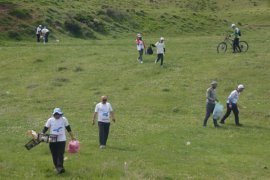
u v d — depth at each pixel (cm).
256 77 5181
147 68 5662
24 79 5434
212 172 2533
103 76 5447
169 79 5250
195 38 8006
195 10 11756
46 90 5028
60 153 2361
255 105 4397
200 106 4419
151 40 7831
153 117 4047
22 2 8925
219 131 3578
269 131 3634
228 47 6781
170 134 3438
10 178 2256
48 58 6247
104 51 6706
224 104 4416
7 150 2862
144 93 4825
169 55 6297
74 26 8281
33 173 2361
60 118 2378
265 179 2452
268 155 2961
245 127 3747
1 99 4712
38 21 8119
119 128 3606
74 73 5597
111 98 4703
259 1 12719
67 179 2273
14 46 7006
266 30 9638
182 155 2886
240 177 2461
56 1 9606
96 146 3025
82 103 4541
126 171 2430
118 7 10244
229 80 5144
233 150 3058
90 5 9975
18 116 4019
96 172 2397
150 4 11656
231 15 11231
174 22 9688
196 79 5222
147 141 3219
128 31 8881
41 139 2334
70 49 6806
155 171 2459
